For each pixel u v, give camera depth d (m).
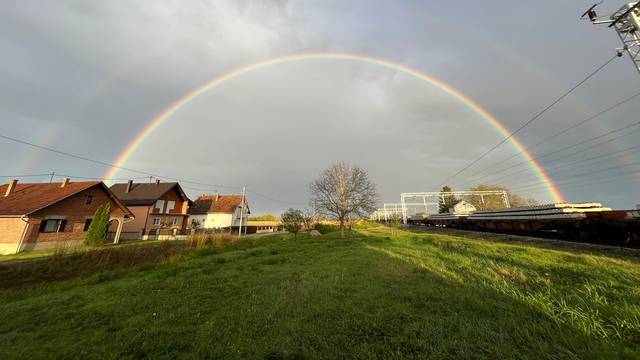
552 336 3.26
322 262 11.09
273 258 12.90
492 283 6.06
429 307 4.79
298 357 3.37
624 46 11.49
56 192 23.25
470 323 3.90
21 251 19.05
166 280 8.73
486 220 24.22
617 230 11.81
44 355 3.80
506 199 51.50
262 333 4.19
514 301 4.70
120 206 27.88
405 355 3.24
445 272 7.58
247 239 23.84
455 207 62.25
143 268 11.80
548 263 8.09
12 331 4.81
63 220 22.30
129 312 5.53
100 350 3.85
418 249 13.30
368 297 5.61
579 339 3.16
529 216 17.73
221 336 4.17
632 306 4.07
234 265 11.49
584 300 4.46
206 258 14.29
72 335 4.50
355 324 4.26
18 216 19.25
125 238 32.97
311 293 6.23
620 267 7.03
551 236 16.58
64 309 5.97
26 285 9.02
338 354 3.34
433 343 3.43
